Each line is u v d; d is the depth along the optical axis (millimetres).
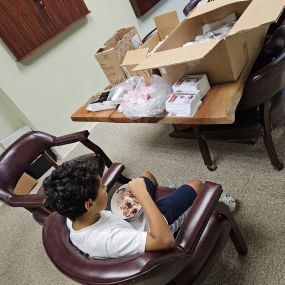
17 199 1648
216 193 1056
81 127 3492
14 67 2828
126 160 2557
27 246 2240
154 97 1715
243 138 1679
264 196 1691
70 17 3172
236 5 1882
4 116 3139
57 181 852
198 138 1865
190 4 2604
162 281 902
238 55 1512
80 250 964
